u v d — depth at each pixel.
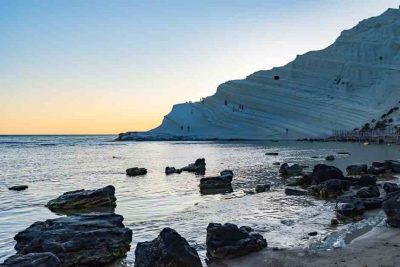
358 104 166.00
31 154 99.62
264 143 140.25
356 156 68.25
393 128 127.19
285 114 177.88
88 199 28.73
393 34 198.12
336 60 192.75
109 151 111.31
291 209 25.17
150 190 36.81
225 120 190.12
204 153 91.06
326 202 27.14
